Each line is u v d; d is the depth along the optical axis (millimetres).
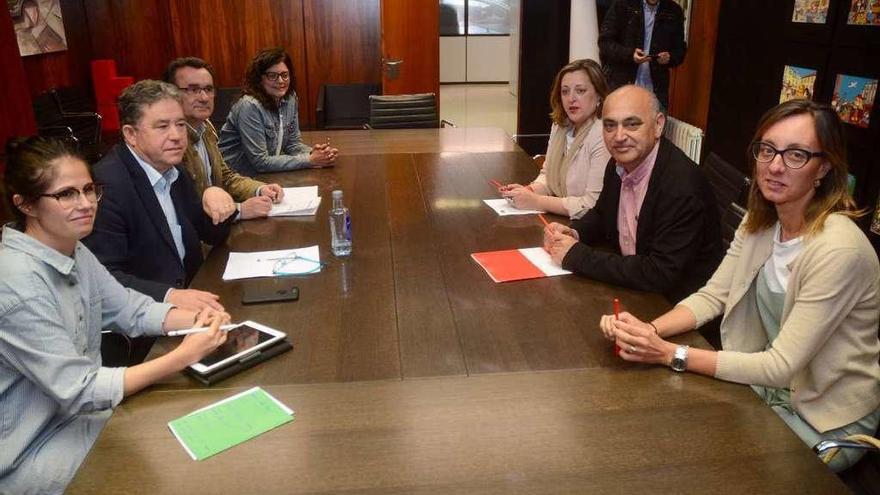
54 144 1444
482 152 3631
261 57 3283
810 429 1533
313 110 6391
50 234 1465
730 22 4371
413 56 6043
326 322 1663
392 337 1582
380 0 5902
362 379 1404
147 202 2084
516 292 1826
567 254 1951
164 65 6227
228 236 2330
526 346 1533
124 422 1265
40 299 1362
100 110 5992
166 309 1674
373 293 1828
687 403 1311
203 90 2732
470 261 2051
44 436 1441
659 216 1913
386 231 2336
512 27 9328
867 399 1487
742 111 4301
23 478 1380
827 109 1432
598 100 2553
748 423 1244
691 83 5199
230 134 3340
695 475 1102
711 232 2006
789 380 1396
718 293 1723
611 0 5402
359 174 3176
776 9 3855
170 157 2105
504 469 1118
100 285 1655
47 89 5504
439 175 3133
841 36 3258
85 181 1471
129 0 6062
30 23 5242
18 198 1433
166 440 1209
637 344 1432
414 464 1134
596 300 1780
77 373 1352
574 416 1266
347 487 1080
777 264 1589
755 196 1621
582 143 2584
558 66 6176
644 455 1151
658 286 1838
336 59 6297
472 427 1233
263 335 1553
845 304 1409
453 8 10453
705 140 4805
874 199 3031
